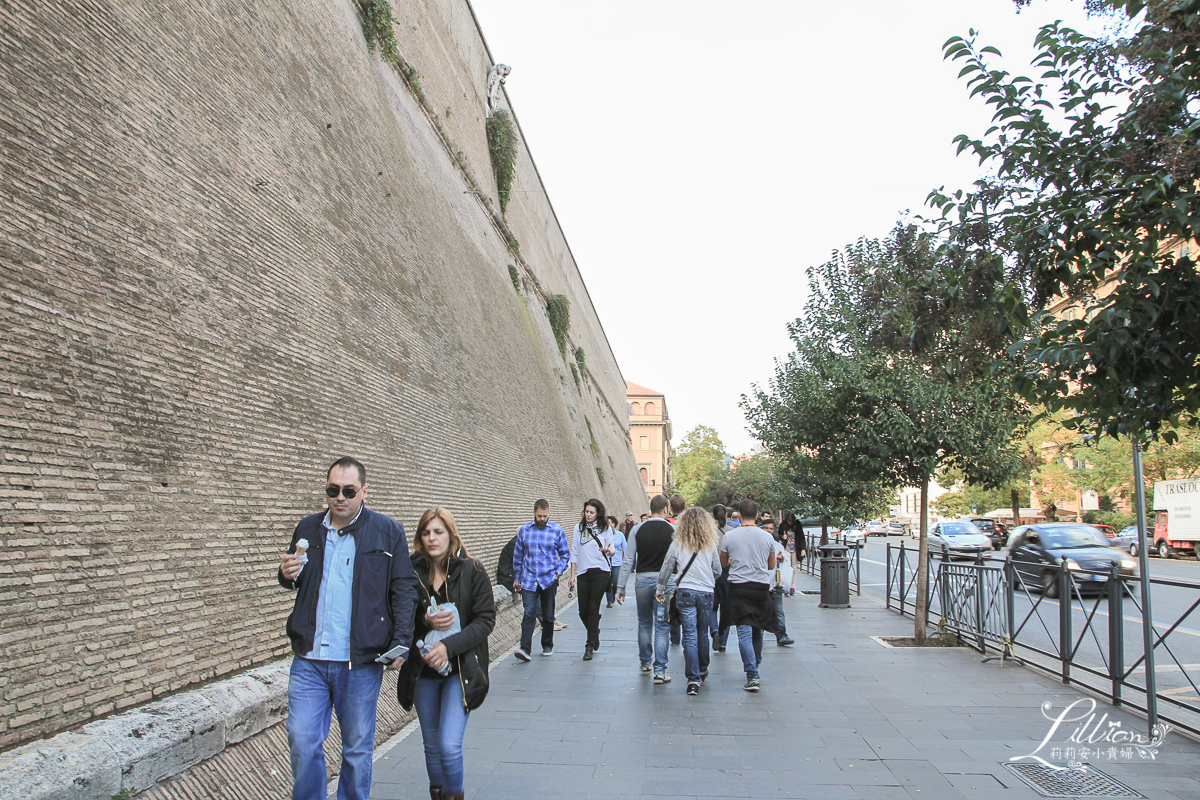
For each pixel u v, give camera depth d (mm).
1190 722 6387
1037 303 4773
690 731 6188
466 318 16172
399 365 11141
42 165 4570
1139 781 4938
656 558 8719
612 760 5457
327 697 3889
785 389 13883
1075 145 4672
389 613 3996
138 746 3787
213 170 6855
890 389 10211
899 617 13391
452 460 12875
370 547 3975
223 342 6352
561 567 9539
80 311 4641
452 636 4316
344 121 11461
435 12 18922
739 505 8203
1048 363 4422
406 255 12906
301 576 3980
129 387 4969
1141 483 6070
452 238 16875
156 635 4633
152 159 5848
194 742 4160
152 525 4871
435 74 18438
